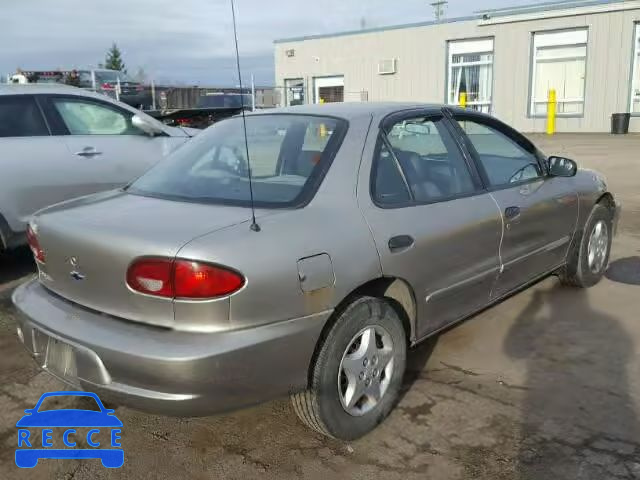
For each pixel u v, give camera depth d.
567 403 3.21
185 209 2.79
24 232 5.48
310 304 2.54
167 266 2.36
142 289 2.42
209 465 2.76
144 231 2.51
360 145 3.06
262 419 3.14
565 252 4.63
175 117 9.89
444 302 3.34
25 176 5.42
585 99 22.08
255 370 2.41
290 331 2.49
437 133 3.57
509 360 3.75
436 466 2.71
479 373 3.58
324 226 2.68
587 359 3.74
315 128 3.18
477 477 2.63
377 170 3.07
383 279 2.89
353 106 3.48
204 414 2.40
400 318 3.12
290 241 2.53
